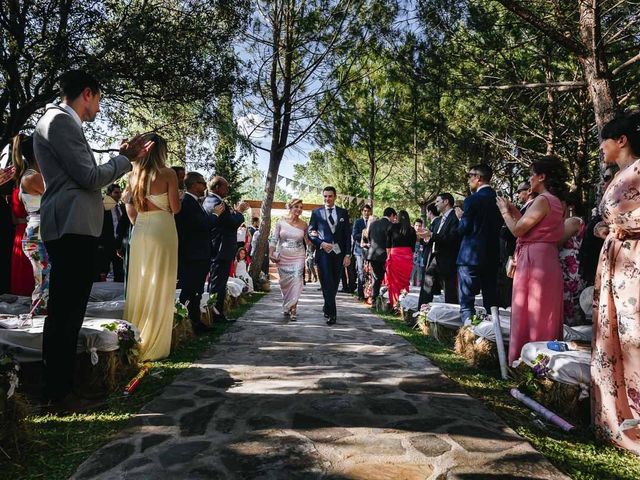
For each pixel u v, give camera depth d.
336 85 11.08
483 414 2.87
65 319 2.75
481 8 8.28
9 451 2.20
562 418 2.75
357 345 4.92
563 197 3.68
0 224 4.46
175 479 2.02
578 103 11.56
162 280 4.06
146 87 9.88
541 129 13.09
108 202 6.06
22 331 3.04
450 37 8.77
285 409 2.89
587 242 3.77
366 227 10.91
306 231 6.75
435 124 12.76
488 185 4.93
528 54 10.73
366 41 10.16
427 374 3.77
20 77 9.55
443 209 6.37
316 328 5.99
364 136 13.48
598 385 2.57
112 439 2.41
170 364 3.96
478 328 4.13
